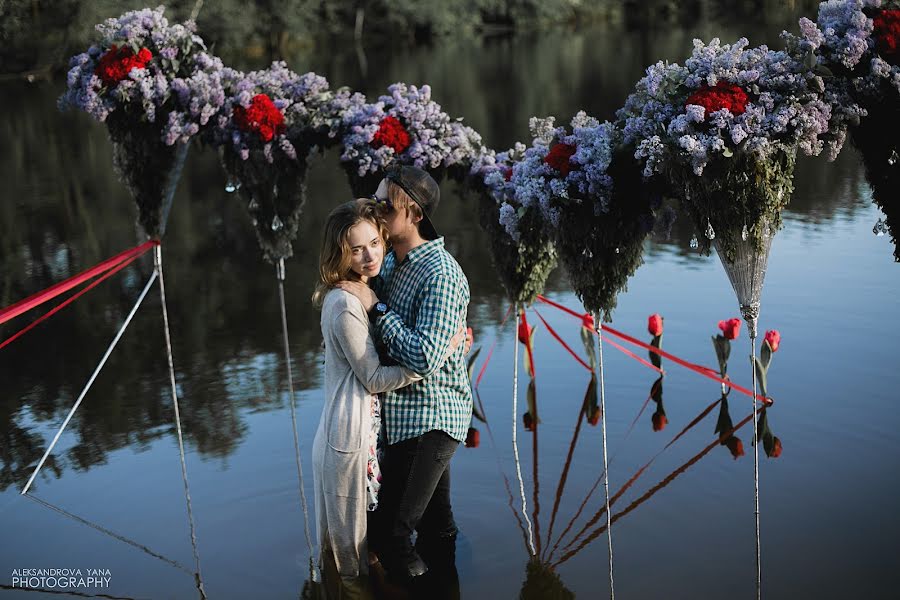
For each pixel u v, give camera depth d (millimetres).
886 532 3383
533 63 22109
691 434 4297
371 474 3191
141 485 4047
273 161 4047
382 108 4008
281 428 4551
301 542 3535
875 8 2943
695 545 3377
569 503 3756
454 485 3947
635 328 5664
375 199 3111
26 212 10344
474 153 4148
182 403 4953
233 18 26453
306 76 4094
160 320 6539
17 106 18719
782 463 3951
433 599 3133
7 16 23156
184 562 3426
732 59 2982
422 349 2949
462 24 33156
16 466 4305
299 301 6781
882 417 4293
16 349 6102
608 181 3252
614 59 21828
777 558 3256
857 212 8094
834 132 2998
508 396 4844
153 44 3891
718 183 2973
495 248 4266
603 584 3164
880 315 5582
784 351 5148
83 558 3475
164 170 4059
